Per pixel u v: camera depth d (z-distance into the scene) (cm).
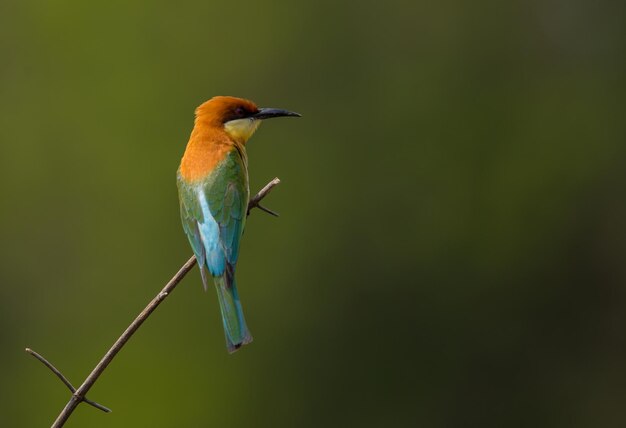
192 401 1692
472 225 1916
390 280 1872
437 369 1869
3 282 1788
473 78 2002
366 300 1861
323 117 1908
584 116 2020
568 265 1953
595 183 1981
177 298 1730
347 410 1823
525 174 1955
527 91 2028
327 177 1883
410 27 1980
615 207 1973
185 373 1703
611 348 1938
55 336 1744
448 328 1878
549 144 1983
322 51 1911
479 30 2017
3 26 1828
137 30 1816
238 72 1844
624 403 1952
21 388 1741
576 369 1925
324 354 1827
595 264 1970
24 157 1803
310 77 1903
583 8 2109
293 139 1892
